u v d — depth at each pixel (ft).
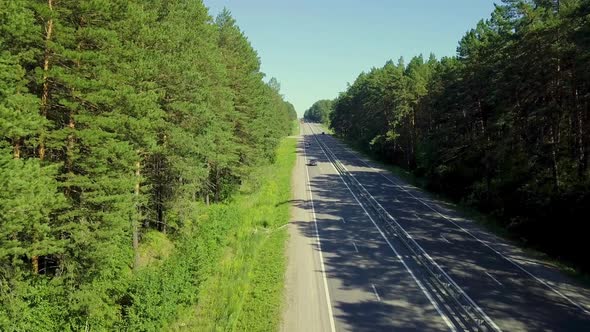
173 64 78.28
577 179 102.01
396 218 126.00
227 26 150.00
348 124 451.53
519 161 128.47
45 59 55.01
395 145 257.55
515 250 95.61
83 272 59.21
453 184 159.43
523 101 117.80
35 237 51.72
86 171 61.57
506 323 60.18
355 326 59.11
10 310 48.96
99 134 56.70
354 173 224.94
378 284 74.79
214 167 136.77
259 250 94.53
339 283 75.25
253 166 157.99
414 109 235.81
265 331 57.41
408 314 62.90
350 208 141.59
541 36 104.78
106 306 60.70
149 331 55.06
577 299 68.95
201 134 99.09
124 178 62.85
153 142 74.49
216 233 96.37
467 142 159.63
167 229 101.45
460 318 61.67
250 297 69.00
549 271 82.23
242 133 147.33
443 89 192.65
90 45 60.64
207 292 69.87
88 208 60.70
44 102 56.08
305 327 58.70
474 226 117.19
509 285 74.74
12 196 43.86
